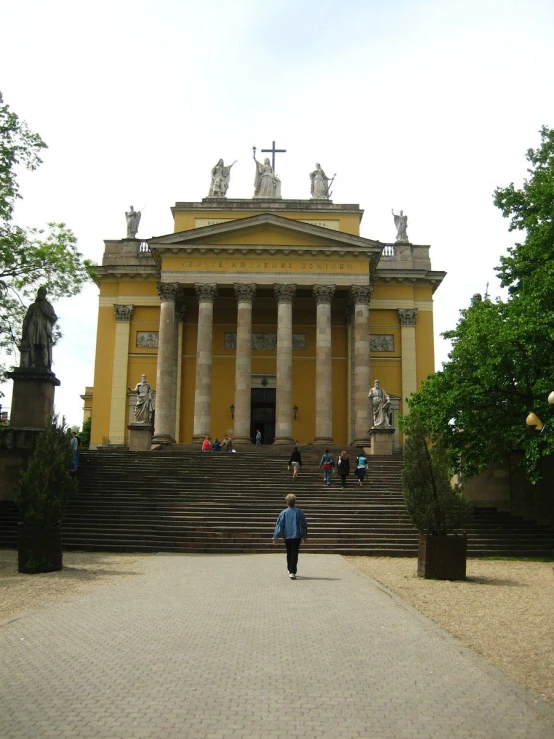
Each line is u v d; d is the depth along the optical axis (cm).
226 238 5403
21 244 3347
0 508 3134
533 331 2811
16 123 3025
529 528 3008
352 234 5784
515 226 3444
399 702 879
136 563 2314
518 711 851
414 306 5944
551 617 1461
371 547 2698
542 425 2755
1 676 966
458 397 2991
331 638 1212
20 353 3494
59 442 2203
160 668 1007
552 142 3456
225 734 762
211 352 5331
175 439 5650
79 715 813
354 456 4369
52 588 1764
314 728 785
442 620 1421
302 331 5931
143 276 5988
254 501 3203
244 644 1158
